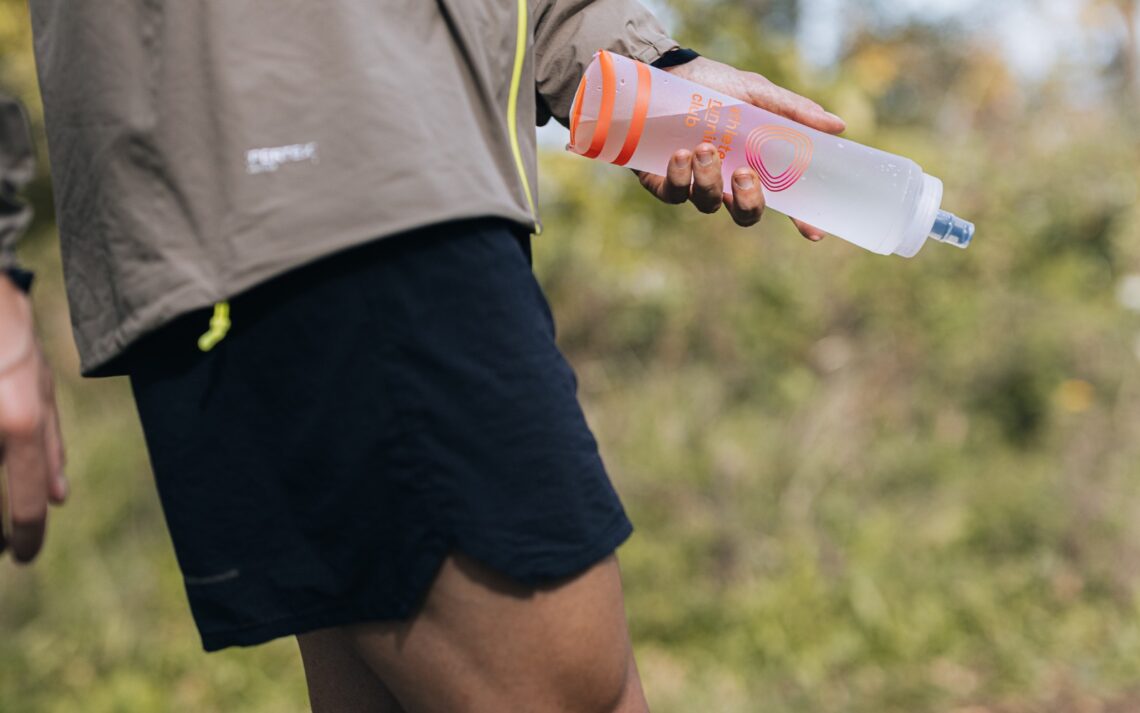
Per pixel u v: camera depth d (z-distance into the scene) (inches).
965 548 144.4
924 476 156.4
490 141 41.6
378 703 52.1
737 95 54.2
